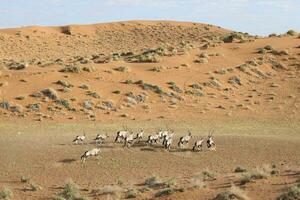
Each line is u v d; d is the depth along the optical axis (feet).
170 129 159.53
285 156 122.83
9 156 117.91
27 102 174.60
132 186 89.56
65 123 161.07
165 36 484.33
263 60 268.00
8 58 346.33
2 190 87.40
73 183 93.30
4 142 131.54
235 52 287.07
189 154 123.24
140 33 492.54
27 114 166.30
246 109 200.13
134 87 205.16
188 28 513.45
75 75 209.15
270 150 128.98
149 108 187.83
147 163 114.11
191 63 253.85
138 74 223.30
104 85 202.59
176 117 180.14
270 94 224.33
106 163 113.50
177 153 124.16
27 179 98.73
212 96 211.61
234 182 84.12
